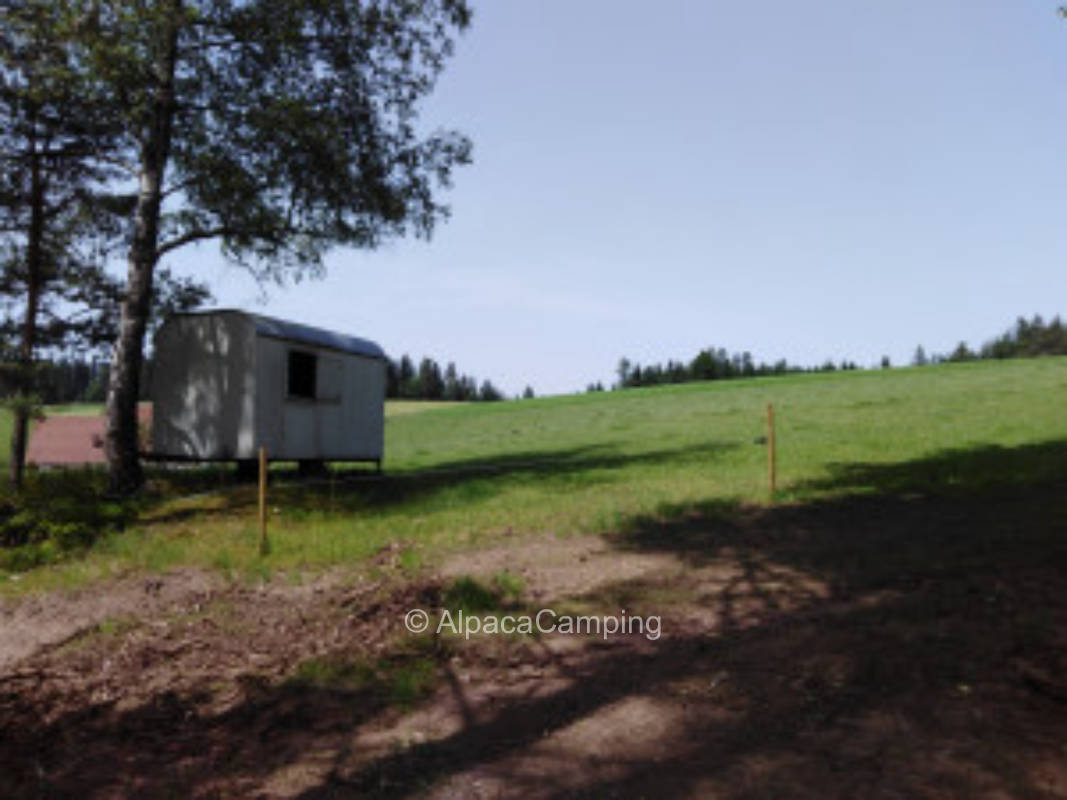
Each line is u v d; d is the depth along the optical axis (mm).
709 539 8578
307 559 8344
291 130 14859
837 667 4332
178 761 3855
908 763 3119
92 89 14438
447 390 169750
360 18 15586
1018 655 4211
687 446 22156
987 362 57125
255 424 15703
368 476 18359
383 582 7266
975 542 7344
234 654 5477
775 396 42375
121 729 4305
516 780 3350
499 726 4020
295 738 4059
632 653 5043
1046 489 10438
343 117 15867
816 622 5242
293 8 14547
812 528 8867
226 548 8914
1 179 16547
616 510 10820
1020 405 25344
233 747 3990
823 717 3684
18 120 15680
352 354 18797
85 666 5363
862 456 16141
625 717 3961
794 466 15062
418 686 4703
